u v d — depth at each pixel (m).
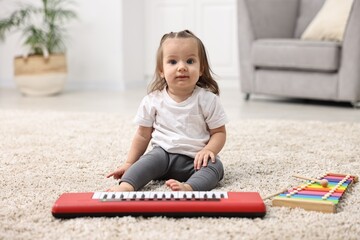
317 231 1.15
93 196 1.28
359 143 2.18
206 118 1.58
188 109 1.56
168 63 1.53
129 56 4.95
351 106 3.58
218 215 1.24
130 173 1.45
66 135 2.41
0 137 2.37
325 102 3.83
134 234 1.15
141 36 5.12
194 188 1.40
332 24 3.64
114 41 4.85
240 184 1.55
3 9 5.04
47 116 3.04
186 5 4.97
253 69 3.87
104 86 4.94
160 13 5.06
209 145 1.57
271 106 3.62
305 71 3.58
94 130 2.55
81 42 4.94
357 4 3.29
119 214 1.24
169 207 1.24
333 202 1.28
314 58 3.46
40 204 1.37
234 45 4.88
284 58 3.61
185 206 1.24
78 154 2.00
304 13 4.07
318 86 3.52
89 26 4.89
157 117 1.60
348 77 3.38
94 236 1.13
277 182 1.57
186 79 1.51
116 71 4.89
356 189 1.50
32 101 4.02
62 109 3.53
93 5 4.87
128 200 1.25
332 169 1.74
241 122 2.74
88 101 3.99
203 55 1.57
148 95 1.62
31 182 1.59
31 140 2.30
